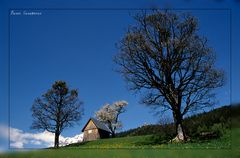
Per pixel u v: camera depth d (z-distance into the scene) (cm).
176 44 3906
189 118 4678
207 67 3859
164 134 4472
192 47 3916
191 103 3909
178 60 3975
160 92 4038
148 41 4034
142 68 4084
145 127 6725
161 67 3997
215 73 3816
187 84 3934
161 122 4478
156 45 4034
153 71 4053
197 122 4538
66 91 6147
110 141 5344
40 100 5919
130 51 4075
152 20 4050
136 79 4138
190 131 4438
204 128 4231
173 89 3975
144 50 4016
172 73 4016
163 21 4038
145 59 4047
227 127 3747
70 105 6278
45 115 5962
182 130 3869
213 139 3422
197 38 3944
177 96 3950
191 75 3925
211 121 4259
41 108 5916
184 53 3972
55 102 6109
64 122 6194
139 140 4584
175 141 3781
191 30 3984
